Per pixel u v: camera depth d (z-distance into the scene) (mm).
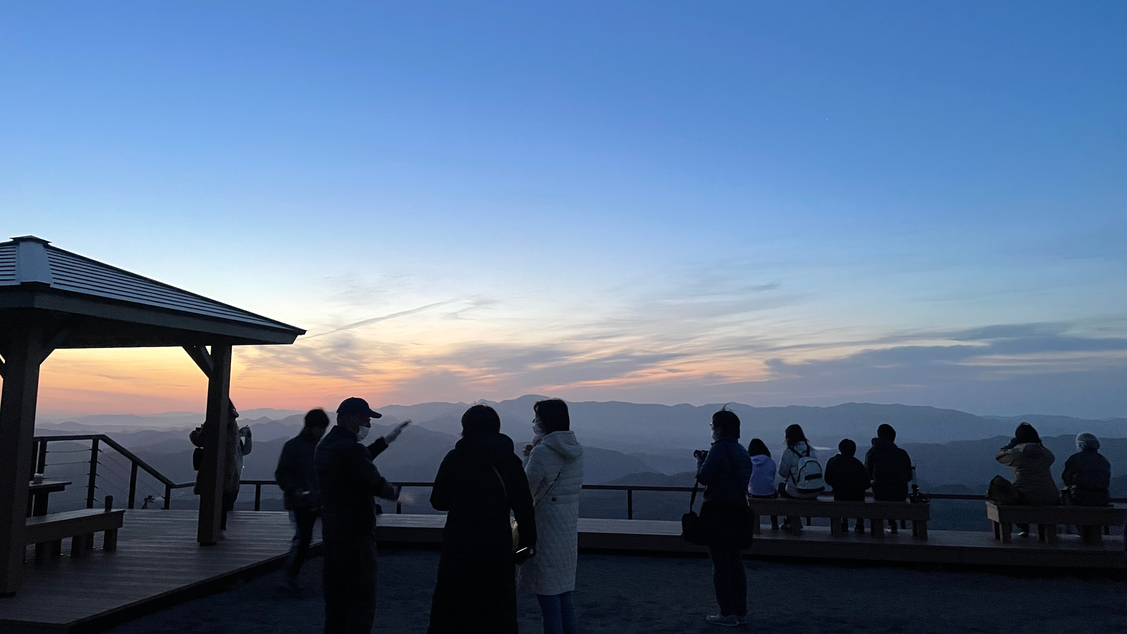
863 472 8328
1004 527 7910
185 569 6605
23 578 6195
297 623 5418
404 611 5922
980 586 7008
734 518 5426
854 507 8125
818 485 8297
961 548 7668
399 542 8938
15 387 5738
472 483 3596
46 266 6340
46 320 5977
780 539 8109
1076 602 6395
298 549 6352
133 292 7012
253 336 8359
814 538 8148
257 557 7191
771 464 8648
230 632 5180
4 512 5594
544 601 4145
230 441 10039
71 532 6828
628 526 9211
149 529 8953
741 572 5574
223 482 8180
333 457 4156
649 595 6617
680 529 8914
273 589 6496
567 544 4180
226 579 6508
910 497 8352
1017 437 8250
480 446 3670
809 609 6105
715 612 5996
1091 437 7973
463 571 3469
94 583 6020
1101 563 7352
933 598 6527
